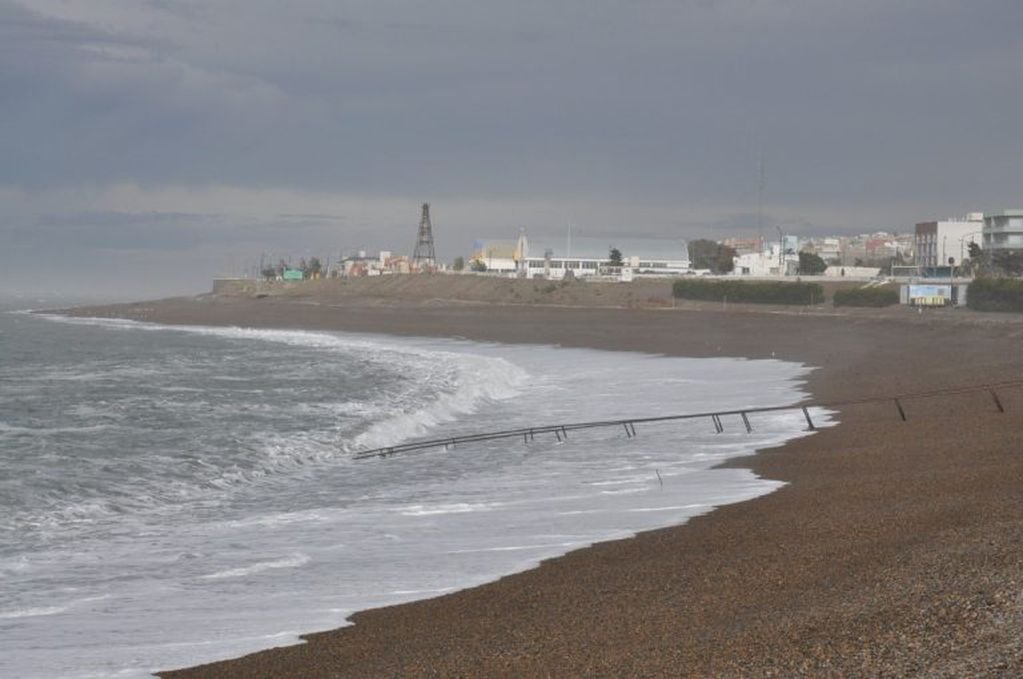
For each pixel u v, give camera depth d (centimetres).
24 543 2419
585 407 5397
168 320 18975
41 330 15038
